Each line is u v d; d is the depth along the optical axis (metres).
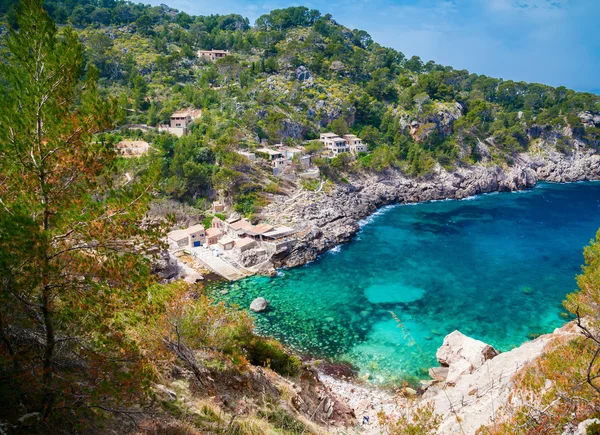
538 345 33.53
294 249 79.50
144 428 15.87
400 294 65.88
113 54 148.62
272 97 146.62
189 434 16.81
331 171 120.50
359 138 148.62
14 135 11.98
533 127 169.50
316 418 29.00
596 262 30.42
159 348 21.80
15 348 13.36
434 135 151.75
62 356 14.27
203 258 77.25
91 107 13.03
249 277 71.62
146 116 122.81
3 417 11.73
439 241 92.56
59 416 13.18
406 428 17.36
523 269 76.31
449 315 58.94
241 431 19.12
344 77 187.00
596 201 130.25
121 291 13.37
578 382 15.23
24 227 11.01
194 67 173.62
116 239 13.29
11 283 11.38
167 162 99.38
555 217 112.25
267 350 33.69
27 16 12.25
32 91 12.12
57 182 13.01
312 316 58.53
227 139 105.75
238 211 95.62
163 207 90.38
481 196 139.62
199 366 23.95
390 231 99.88
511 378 26.09
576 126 169.12
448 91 175.00
